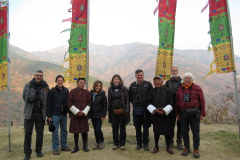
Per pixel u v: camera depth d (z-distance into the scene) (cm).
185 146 410
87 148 449
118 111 439
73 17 527
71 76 519
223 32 528
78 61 521
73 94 446
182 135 437
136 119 445
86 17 532
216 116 1054
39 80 421
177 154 416
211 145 478
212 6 546
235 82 521
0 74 508
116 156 412
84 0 532
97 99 460
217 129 703
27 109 411
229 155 411
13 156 445
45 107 427
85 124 444
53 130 422
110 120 462
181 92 405
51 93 438
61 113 449
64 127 460
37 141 424
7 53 503
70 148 466
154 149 428
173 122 421
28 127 413
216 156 405
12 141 589
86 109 438
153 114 426
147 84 444
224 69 526
